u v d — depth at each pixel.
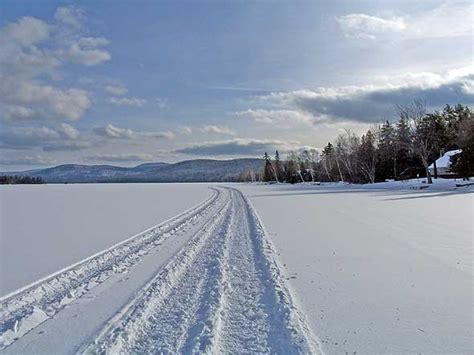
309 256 8.93
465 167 43.31
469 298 5.96
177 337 4.67
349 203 24.52
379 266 7.93
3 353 4.39
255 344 4.45
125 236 12.62
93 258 9.20
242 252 9.67
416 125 47.56
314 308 5.59
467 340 4.55
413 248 9.65
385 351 4.29
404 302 5.82
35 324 5.21
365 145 68.62
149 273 7.73
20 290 6.70
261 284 6.79
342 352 4.26
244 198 32.91
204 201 30.20
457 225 13.59
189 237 12.35
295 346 4.36
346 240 10.95
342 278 7.09
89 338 4.73
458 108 68.62
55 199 32.25
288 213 19.12
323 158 94.00
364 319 5.18
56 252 9.95
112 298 6.22
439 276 7.14
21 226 15.10
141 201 30.08
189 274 7.61
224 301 5.89
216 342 4.49
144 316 5.35
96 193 43.97
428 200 25.28
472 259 8.41
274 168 113.88
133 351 4.36
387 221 14.98
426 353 4.25
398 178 63.75
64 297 6.30
